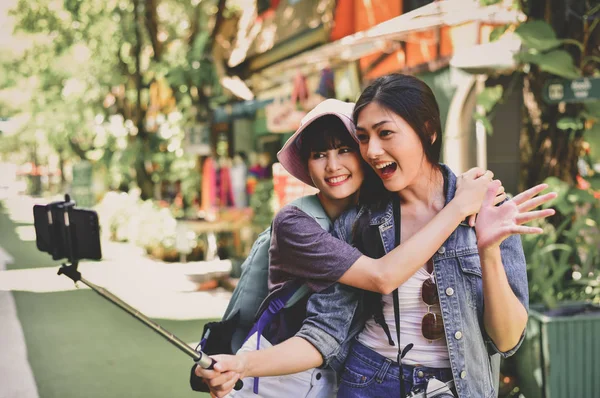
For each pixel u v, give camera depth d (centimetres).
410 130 176
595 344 354
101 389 491
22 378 517
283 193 766
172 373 529
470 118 623
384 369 189
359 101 182
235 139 1224
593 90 367
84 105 1816
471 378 179
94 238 167
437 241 174
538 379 362
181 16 1406
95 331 663
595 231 406
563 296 407
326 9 879
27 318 726
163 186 1450
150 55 1422
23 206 3488
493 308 173
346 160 197
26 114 3303
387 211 192
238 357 178
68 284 934
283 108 838
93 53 1559
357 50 685
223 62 1125
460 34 612
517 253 181
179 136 1273
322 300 189
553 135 404
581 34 392
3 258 1269
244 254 942
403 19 512
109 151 1642
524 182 418
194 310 737
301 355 184
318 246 189
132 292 848
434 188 188
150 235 1145
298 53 966
